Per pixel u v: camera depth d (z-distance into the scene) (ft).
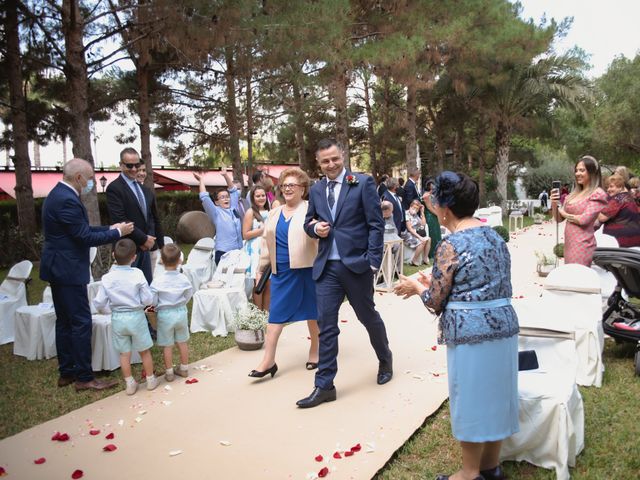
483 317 8.41
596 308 14.35
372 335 13.98
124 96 50.93
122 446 11.37
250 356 17.04
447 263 8.58
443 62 52.65
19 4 34.60
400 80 43.78
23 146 42.27
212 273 26.43
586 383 13.74
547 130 79.15
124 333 13.97
